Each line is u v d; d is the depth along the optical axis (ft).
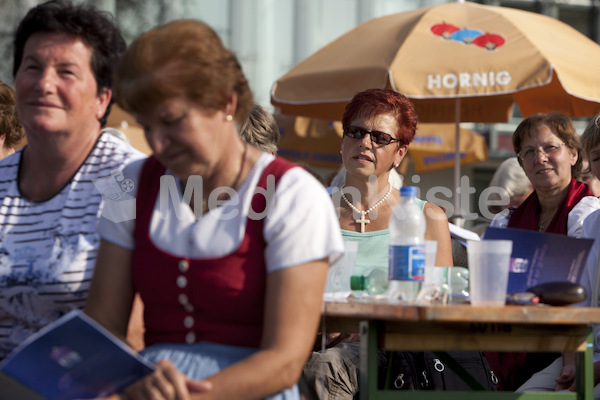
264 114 31.12
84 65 18.93
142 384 14.46
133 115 15.39
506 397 18.15
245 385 14.65
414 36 39.55
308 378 25.45
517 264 18.97
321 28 95.30
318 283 15.62
